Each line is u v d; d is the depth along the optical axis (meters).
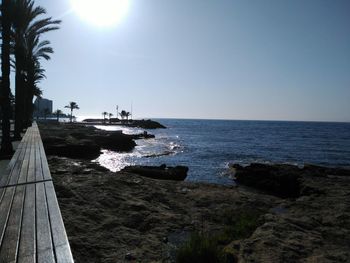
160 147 53.31
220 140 76.69
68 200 9.46
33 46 31.89
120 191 11.41
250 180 22.67
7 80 17.39
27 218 5.65
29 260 4.02
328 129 177.62
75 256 6.20
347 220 9.22
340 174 25.20
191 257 6.11
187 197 12.41
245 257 6.24
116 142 48.03
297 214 10.26
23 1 20.77
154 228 8.51
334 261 6.17
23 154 14.37
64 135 41.50
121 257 6.44
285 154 49.25
